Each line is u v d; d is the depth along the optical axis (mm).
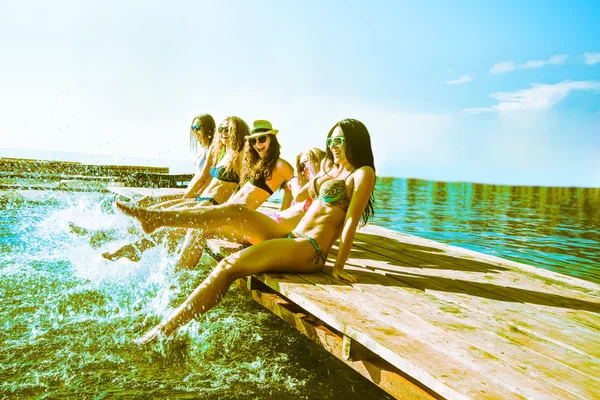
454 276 3529
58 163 10820
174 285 4051
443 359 1921
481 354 1996
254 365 2928
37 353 2695
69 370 2535
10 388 2324
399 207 14828
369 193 3178
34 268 4387
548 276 3721
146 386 2482
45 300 3551
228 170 4598
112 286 3957
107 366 2613
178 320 2801
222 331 3371
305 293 2777
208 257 4781
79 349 2771
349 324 2285
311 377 2861
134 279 4168
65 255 4887
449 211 14016
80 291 3791
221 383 2631
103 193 9453
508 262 4215
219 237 3961
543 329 2375
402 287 3076
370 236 5430
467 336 2211
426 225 10094
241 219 3123
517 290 3207
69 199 8656
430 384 1770
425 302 2754
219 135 4688
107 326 3104
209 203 4375
